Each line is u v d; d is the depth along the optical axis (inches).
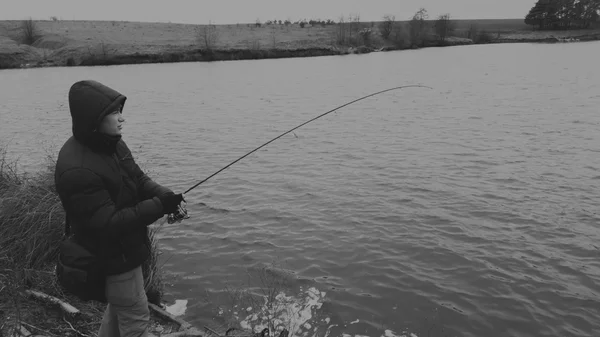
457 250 319.3
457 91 1307.8
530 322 240.2
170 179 505.7
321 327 234.4
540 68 1987.0
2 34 3457.2
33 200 228.1
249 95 1334.9
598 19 5866.1
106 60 2659.9
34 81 1747.0
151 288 238.2
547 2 5920.3
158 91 1456.7
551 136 677.9
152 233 256.2
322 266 297.7
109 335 135.9
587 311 248.7
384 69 2170.3
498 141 655.8
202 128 819.4
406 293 265.1
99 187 111.9
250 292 263.7
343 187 464.8
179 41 3376.0
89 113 109.3
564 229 352.2
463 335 230.5
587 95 1131.9
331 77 1854.1
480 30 5807.1
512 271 289.9
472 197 426.3
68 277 116.4
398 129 771.4
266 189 463.2
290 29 4630.9
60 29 3686.0
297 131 776.3
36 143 665.6
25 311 180.1
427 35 4520.2
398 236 343.6
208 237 343.0
